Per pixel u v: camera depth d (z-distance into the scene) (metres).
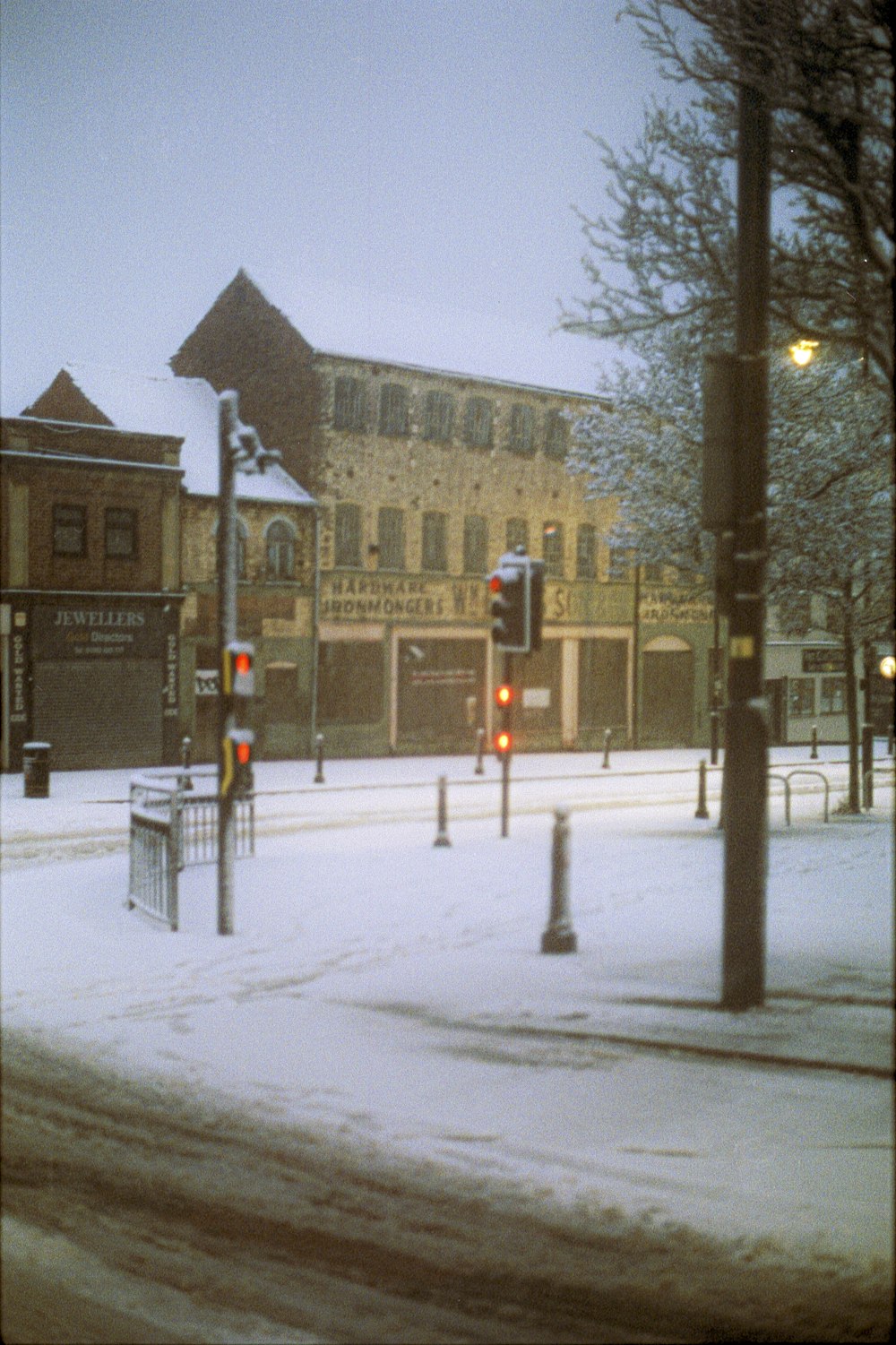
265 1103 6.55
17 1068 7.31
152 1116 6.46
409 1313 4.44
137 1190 5.56
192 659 34.25
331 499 37.56
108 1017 8.36
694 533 19.41
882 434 17.77
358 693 38.19
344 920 11.52
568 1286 4.57
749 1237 4.83
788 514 17.95
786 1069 6.71
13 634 30.81
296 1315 4.46
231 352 39.59
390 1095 6.59
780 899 11.77
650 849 16.33
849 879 13.00
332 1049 7.43
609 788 27.20
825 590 19.97
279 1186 5.54
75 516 31.97
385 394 38.81
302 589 36.81
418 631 39.31
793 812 21.47
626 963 9.25
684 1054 7.04
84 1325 4.40
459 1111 6.29
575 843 17.05
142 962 10.06
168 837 11.63
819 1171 5.38
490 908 11.95
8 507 30.78
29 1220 5.29
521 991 8.51
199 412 37.91
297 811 21.88
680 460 19.42
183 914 12.27
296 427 37.84
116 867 15.98
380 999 8.50
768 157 8.09
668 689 44.28
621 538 20.55
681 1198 5.19
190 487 34.44
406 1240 4.99
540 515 42.06
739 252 8.12
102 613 32.16
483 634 40.78
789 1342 4.13
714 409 8.00
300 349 37.72
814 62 9.27
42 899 13.53
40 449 31.38
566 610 42.03
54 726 31.42
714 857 15.38
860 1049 6.84
